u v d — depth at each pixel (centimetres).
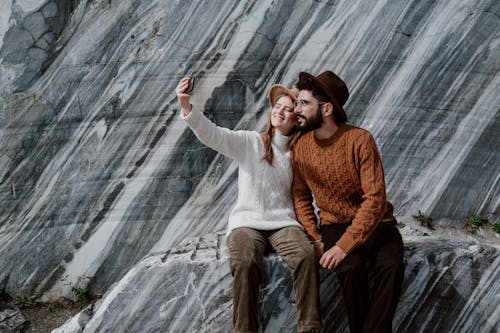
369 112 374
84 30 376
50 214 366
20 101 369
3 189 366
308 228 285
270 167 287
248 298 263
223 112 371
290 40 377
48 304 358
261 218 282
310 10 379
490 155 373
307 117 273
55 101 370
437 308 302
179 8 376
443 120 373
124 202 367
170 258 308
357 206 278
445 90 374
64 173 368
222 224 368
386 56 375
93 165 369
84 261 364
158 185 368
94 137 370
